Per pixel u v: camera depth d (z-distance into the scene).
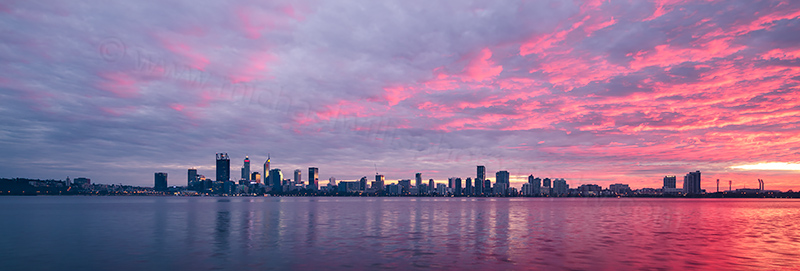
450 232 68.44
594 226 81.75
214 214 124.75
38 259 42.31
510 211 149.50
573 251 47.69
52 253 45.81
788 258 43.81
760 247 51.72
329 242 54.91
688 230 74.12
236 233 66.19
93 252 46.53
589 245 52.78
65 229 73.56
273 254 44.94
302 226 79.62
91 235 63.50
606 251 47.78
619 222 93.56
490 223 88.50
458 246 51.34
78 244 52.78
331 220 97.12
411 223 87.94
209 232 67.81
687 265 39.72
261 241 55.75
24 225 82.56
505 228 76.31
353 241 55.97
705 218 112.06
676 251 48.09
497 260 41.84
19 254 45.31
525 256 44.16
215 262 40.53
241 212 138.00
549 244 53.44
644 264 40.06
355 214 124.88
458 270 37.22
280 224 84.50
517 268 38.06
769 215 130.75
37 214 125.44
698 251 48.22
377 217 109.38
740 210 175.50
